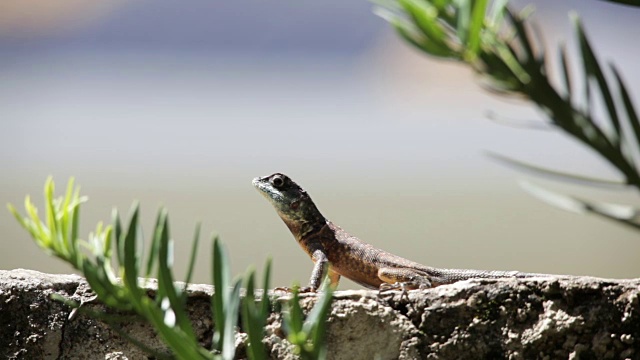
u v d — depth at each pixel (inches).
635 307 93.7
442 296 94.0
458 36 87.4
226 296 81.9
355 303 94.0
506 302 94.0
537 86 90.7
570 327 93.8
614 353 93.8
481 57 90.2
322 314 77.0
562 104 90.7
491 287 94.0
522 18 92.0
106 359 94.2
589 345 93.8
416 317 94.0
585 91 90.9
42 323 94.3
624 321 93.7
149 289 93.9
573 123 90.4
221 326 81.8
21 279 94.5
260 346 78.2
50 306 94.3
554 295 94.0
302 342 77.6
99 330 94.3
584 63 91.2
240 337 93.9
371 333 94.0
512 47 91.5
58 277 94.7
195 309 94.1
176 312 82.7
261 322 78.4
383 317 94.0
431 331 94.0
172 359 90.7
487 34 91.5
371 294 94.2
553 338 93.8
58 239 92.7
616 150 89.5
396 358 94.0
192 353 80.0
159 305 88.4
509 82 91.0
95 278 87.6
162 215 84.6
